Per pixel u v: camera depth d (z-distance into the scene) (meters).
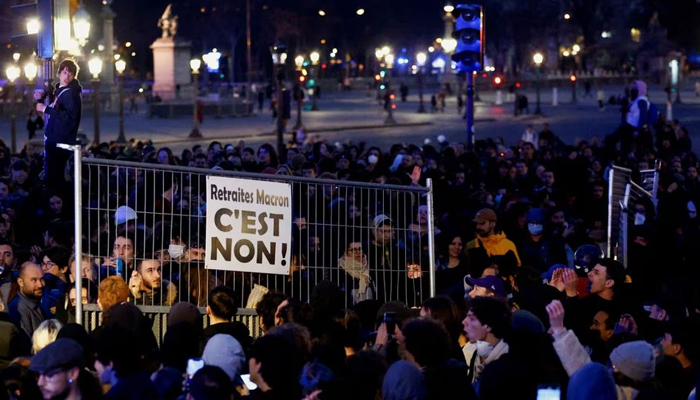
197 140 57.88
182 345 9.21
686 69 126.12
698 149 51.38
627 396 8.72
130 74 123.56
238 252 11.36
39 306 11.30
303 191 12.71
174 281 11.43
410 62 147.62
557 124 68.25
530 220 16.52
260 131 63.06
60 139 14.62
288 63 129.38
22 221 17.33
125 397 7.96
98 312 10.93
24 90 69.69
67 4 15.09
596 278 11.83
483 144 31.16
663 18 138.38
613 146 32.91
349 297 12.60
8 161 26.77
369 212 12.78
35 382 8.09
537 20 134.62
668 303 11.39
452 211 19.61
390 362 9.46
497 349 9.43
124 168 11.92
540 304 11.27
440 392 8.39
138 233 11.26
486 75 108.88
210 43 127.75
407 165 23.50
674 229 18.34
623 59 133.00
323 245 12.28
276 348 8.23
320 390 8.43
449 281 14.56
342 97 104.62
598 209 21.44
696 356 9.68
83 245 11.46
